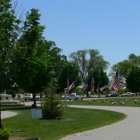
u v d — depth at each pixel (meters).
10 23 15.53
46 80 43.38
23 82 16.22
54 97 26.69
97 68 98.94
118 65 117.25
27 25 16.06
